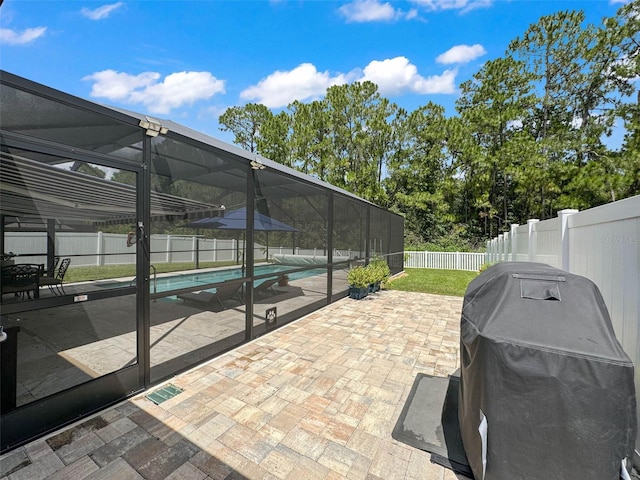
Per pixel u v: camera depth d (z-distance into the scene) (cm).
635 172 1173
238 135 2498
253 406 288
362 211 905
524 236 640
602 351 167
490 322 200
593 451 161
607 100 1653
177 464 216
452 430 256
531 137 1720
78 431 248
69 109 249
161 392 310
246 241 464
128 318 374
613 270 263
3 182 272
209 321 518
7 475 203
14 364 235
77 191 333
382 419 271
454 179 1981
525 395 174
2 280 245
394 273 1245
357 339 475
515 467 174
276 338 477
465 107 2180
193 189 528
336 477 208
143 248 310
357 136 1894
